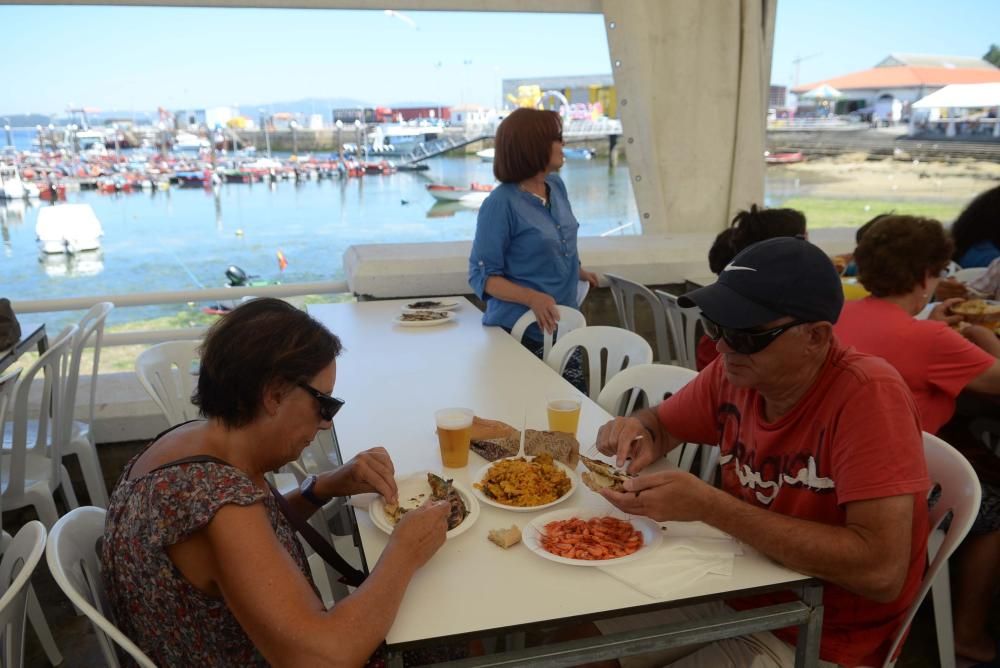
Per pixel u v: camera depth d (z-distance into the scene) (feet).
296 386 3.56
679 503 3.98
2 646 3.59
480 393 6.77
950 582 7.10
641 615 4.92
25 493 7.20
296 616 3.12
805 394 4.09
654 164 13.01
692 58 12.84
